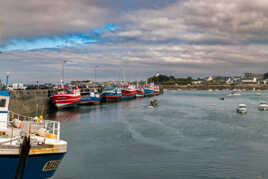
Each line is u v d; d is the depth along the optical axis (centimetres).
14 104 5103
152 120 5659
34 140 1591
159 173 2431
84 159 2817
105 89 13062
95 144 3466
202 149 3284
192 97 16050
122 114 6706
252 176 2383
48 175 1653
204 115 6638
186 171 2492
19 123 1939
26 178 1545
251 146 3438
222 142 3650
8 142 1586
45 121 1973
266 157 2944
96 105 9462
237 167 2611
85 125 4931
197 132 4341
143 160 2812
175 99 13738
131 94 13425
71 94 7406
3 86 1975
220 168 2577
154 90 18700
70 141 3612
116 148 3281
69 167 2552
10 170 1478
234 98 15138
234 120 5778
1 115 1862
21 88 9675
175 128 4694
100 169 2511
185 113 7038
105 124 5059
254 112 7506
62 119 5728
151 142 3616
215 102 11531
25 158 1463
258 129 4625
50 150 1568
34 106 6228
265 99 14025
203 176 2373
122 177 2320
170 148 3312
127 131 4344
